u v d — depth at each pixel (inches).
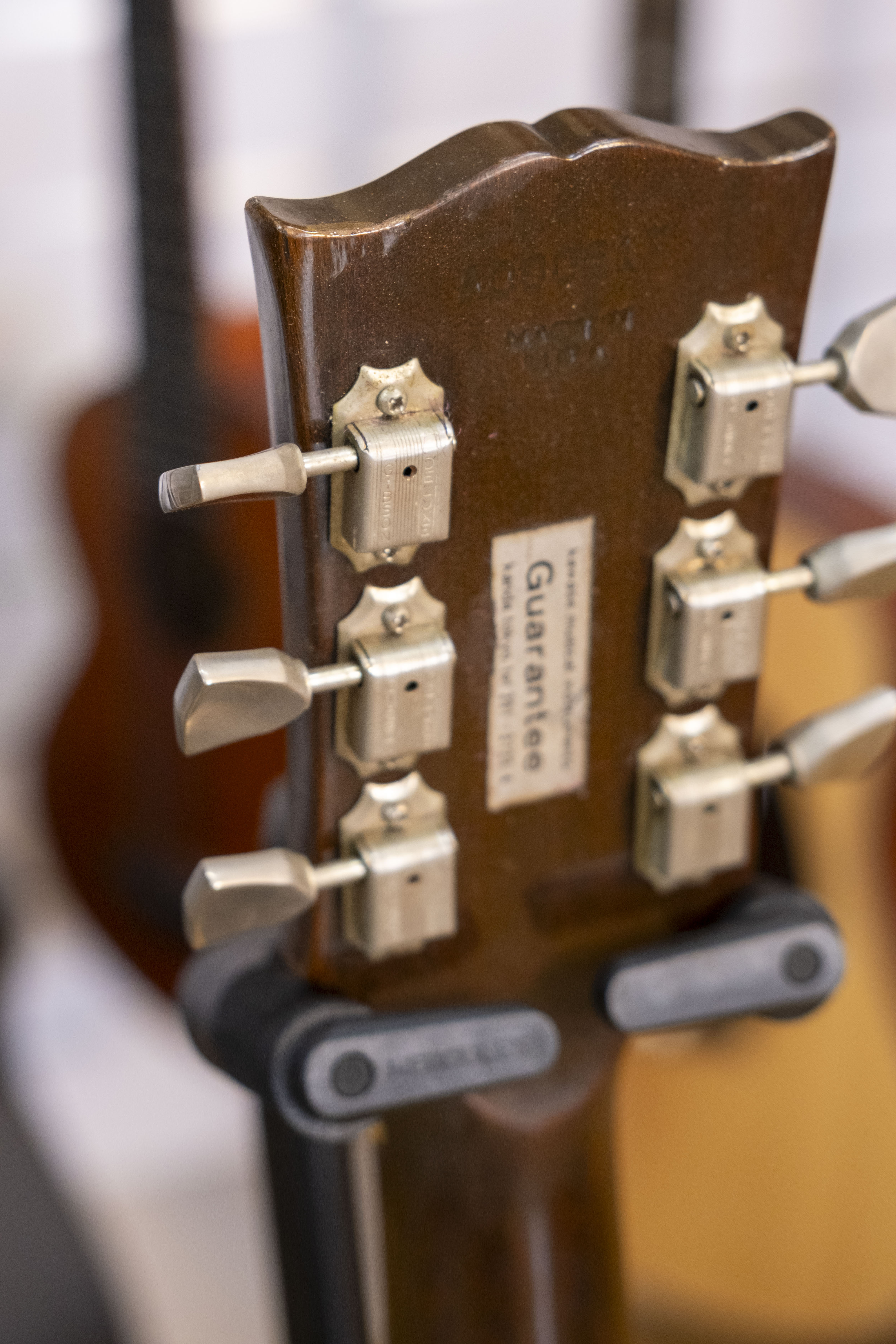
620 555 21.8
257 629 42.9
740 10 58.6
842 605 36.1
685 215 20.6
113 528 44.7
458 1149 23.9
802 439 64.1
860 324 21.2
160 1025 57.3
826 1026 37.8
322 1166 23.4
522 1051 22.5
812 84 61.6
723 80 60.2
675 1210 39.9
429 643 21.3
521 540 21.4
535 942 23.3
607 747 22.6
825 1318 40.1
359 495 20.3
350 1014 22.3
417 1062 22.1
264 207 19.7
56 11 52.1
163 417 42.0
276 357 20.2
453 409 20.7
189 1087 56.9
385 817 21.9
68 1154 54.2
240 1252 51.9
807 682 36.3
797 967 23.2
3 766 60.2
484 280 20.3
